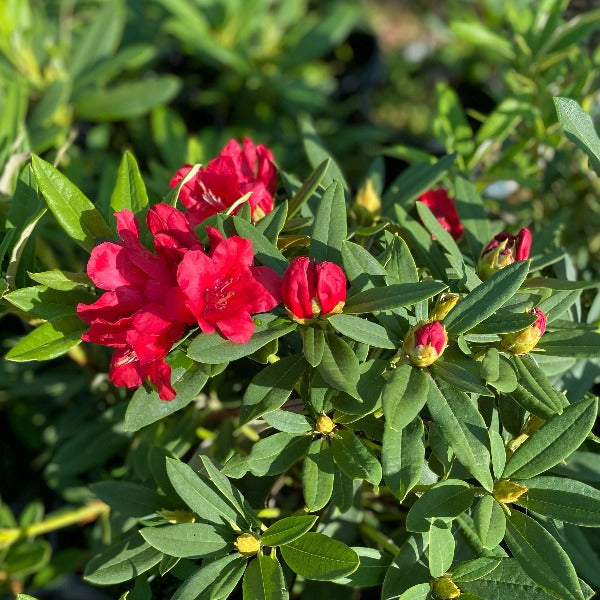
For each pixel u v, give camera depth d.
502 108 0.66
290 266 0.40
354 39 1.23
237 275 0.39
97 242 0.45
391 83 1.39
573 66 0.71
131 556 0.47
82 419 0.72
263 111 1.04
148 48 0.85
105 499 0.51
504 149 0.77
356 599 0.59
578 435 0.42
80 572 0.81
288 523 0.42
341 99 1.22
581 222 0.74
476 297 0.42
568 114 0.46
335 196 0.44
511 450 0.46
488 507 0.41
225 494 0.43
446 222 0.56
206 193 0.46
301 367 0.43
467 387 0.40
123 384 0.40
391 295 0.41
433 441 0.43
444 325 0.42
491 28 0.82
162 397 0.39
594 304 0.57
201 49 0.99
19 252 0.47
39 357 0.43
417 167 0.58
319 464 0.43
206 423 0.61
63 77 0.86
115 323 0.40
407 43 1.48
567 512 0.41
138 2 1.06
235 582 0.42
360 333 0.40
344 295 0.40
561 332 0.46
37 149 0.73
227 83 1.02
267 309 0.39
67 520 0.68
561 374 0.52
